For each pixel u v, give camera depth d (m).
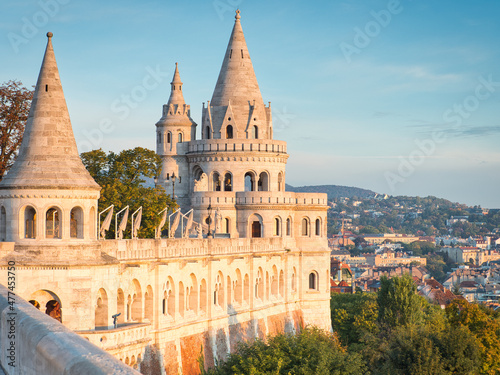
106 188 98.88
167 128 135.00
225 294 100.06
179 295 87.19
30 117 66.88
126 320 74.88
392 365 97.31
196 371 88.00
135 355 70.12
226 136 133.75
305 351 82.25
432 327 115.69
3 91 95.56
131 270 74.88
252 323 108.31
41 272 63.56
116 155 107.75
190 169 134.75
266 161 131.75
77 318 64.06
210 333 93.62
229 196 126.62
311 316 131.12
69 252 64.44
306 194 132.00
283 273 125.31
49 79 67.00
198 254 91.31
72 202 65.06
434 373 94.38
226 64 136.12
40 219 64.38
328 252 133.25
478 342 108.12
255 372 76.75
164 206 107.50
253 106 134.75
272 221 126.56
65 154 66.38
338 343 119.62
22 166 65.56
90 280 64.69
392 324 122.94
